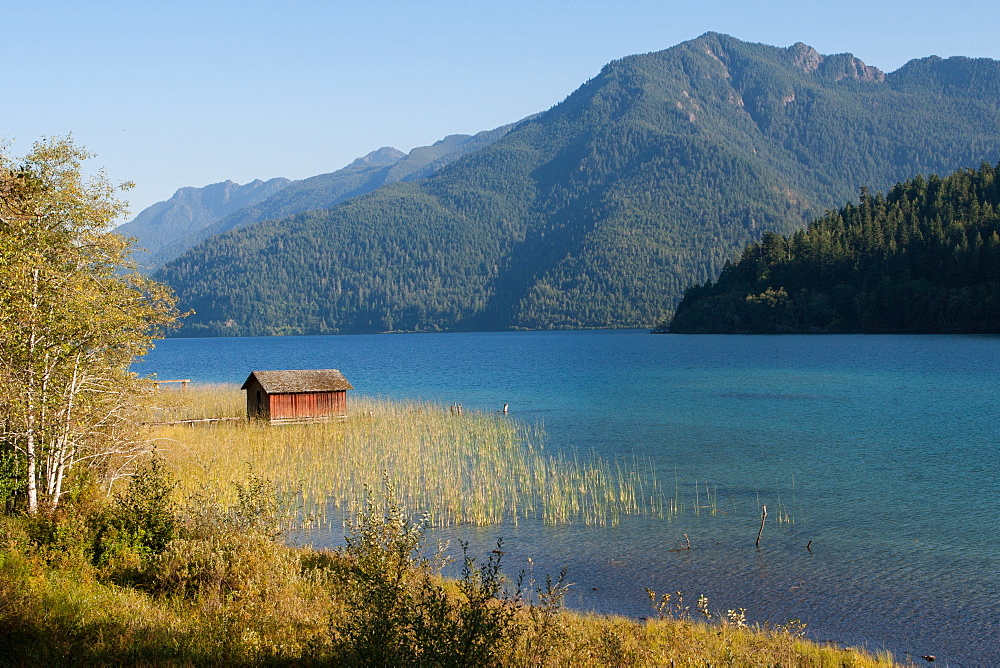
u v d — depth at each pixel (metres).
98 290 22.16
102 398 22.73
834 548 23.39
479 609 11.48
